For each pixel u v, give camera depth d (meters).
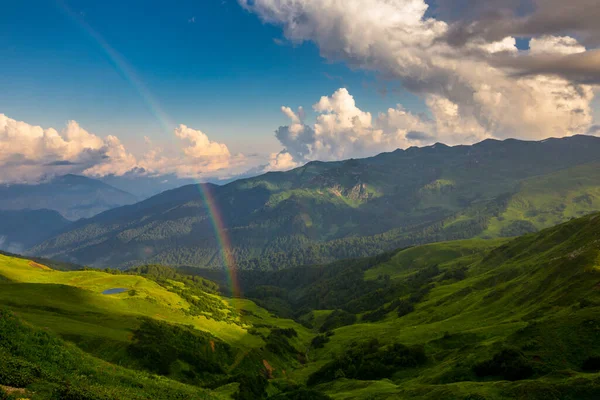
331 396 76.75
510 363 59.34
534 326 68.81
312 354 174.38
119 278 183.25
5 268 168.50
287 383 98.19
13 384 28.53
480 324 105.88
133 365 87.38
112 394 33.78
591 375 48.47
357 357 109.56
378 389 74.25
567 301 84.06
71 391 30.23
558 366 56.09
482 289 159.50
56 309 103.69
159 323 119.06
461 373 65.00
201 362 106.75
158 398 40.41
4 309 43.78
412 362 89.62
